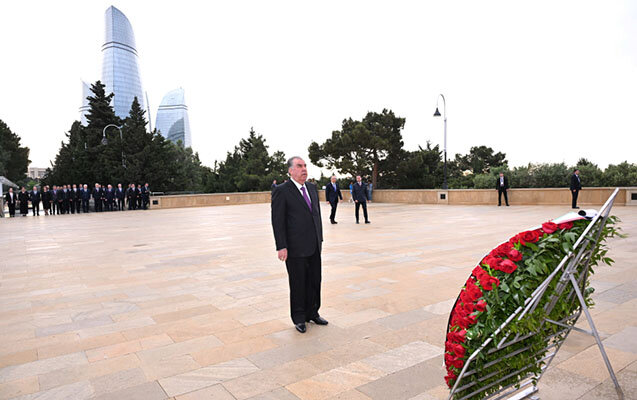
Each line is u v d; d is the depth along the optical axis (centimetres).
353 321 447
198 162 7594
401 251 869
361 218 1700
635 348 357
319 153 3806
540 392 290
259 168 4962
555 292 237
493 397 277
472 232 1155
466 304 223
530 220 1452
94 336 424
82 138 5412
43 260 891
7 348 397
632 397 279
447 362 225
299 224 423
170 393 304
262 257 856
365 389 302
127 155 4634
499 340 219
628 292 522
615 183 2270
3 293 609
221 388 310
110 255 935
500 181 2164
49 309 524
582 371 319
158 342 403
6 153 5284
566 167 2497
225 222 1742
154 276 701
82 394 306
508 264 221
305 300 434
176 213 2453
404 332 412
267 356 364
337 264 748
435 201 2612
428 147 4153
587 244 236
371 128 3806
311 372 332
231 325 446
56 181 5128
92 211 2878
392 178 3884
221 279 664
